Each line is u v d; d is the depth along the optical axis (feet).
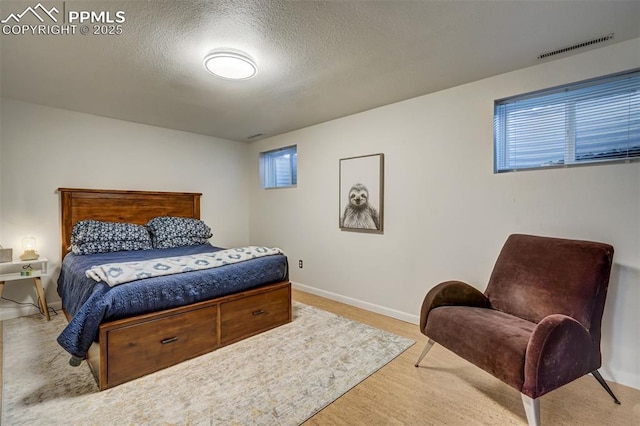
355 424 5.17
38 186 10.36
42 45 6.40
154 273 6.98
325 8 5.23
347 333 8.82
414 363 7.15
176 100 9.73
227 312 7.98
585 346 5.16
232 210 15.83
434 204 9.19
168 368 6.82
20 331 8.78
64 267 9.66
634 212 6.23
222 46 6.43
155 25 5.71
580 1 5.05
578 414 5.40
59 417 5.23
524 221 7.60
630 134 6.45
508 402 5.73
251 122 12.40
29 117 10.12
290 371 6.75
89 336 5.85
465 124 8.52
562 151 7.27
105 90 8.89
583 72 6.78
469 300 6.93
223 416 5.32
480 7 5.22
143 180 12.71
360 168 11.01
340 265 11.89
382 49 6.61
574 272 5.94
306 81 8.25
